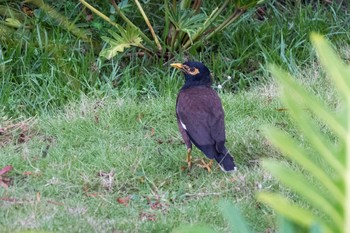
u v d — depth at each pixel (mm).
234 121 11453
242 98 12172
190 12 13055
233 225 3883
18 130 11172
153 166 10047
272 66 3922
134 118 11602
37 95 12273
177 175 9938
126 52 13508
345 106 3525
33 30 13352
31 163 10023
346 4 15305
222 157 9609
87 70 12820
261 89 12641
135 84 12836
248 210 8758
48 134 11062
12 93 12250
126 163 10047
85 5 12812
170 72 13258
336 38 14266
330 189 3496
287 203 3691
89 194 9320
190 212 8750
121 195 9383
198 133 9711
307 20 14328
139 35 13117
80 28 13773
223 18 14062
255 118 11734
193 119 9820
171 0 14250
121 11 13195
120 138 10977
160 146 10750
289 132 11086
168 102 12039
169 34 13438
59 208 8680
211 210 8781
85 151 10414
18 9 14008
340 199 3480
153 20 14211
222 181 9586
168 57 13484
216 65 13422
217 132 9750
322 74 13039
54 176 9625
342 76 3547
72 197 9219
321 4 15289
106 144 10656
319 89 12531
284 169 3578
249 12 14383
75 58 12945
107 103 11898
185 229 4281
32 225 8148
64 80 12562
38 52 12984
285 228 3566
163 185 9625
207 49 13773
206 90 10398
